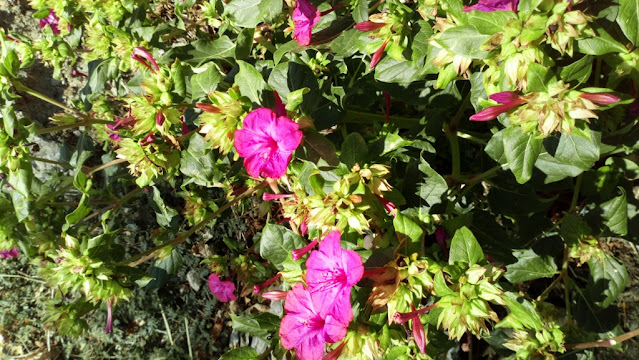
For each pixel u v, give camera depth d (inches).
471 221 8.1
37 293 13.8
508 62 5.3
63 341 13.4
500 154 8.0
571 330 9.8
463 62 6.0
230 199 11.2
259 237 12.8
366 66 9.4
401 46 7.1
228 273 13.0
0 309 13.6
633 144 8.0
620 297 11.4
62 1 11.1
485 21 5.3
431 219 7.4
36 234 10.0
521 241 9.6
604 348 11.0
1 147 8.2
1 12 15.2
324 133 10.8
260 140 6.1
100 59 10.9
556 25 5.1
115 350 13.2
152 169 8.2
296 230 7.7
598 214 8.7
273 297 7.3
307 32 8.4
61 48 11.0
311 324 6.6
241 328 8.3
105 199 11.2
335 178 6.6
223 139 6.5
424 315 6.9
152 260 12.4
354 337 6.3
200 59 9.7
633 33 5.7
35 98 14.8
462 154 10.1
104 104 12.4
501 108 5.4
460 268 5.9
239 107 6.4
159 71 7.7
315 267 6.1
